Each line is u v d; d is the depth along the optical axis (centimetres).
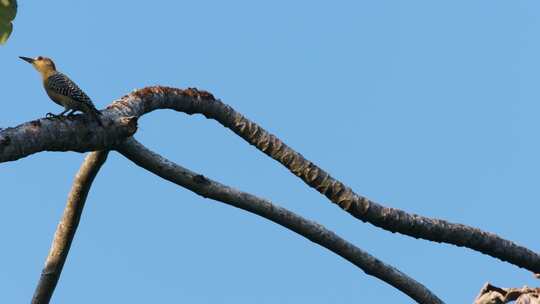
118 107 2312
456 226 2633
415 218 2600
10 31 2239
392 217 2567
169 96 2480
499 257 2708
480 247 2667
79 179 2417
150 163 2408
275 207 2528
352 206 2553
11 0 2225
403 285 2638
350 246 2583
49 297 2555
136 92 2420
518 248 2708
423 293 2653
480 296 2448
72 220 2486
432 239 2628
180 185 2459
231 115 2581
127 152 2362
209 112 2559
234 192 2495
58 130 2106
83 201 2466
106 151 2328
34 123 2064
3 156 1973
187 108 2528
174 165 2441
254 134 2589
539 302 2362
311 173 2561
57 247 2514
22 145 2012
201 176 2469
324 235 2555
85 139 2177
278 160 2572
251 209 2512
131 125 2269
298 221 2536
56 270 2522
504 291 2434
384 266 2603
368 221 2577
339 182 2564
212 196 2481
